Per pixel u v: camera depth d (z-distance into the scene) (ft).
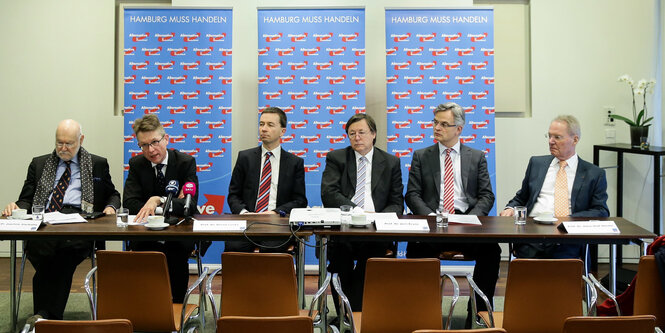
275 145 15.65
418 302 9.62
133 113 18.75
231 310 9.92
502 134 20.29
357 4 20.10
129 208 14.35
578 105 20.20
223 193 18.98
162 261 9.68
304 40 18.72
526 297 9.62
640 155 20.30
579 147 20.34
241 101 20.21
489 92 18.78
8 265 19.97
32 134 20.33
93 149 20.30
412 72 18.80
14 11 20.11
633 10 20.07
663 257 9.80
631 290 11.15
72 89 20.22
